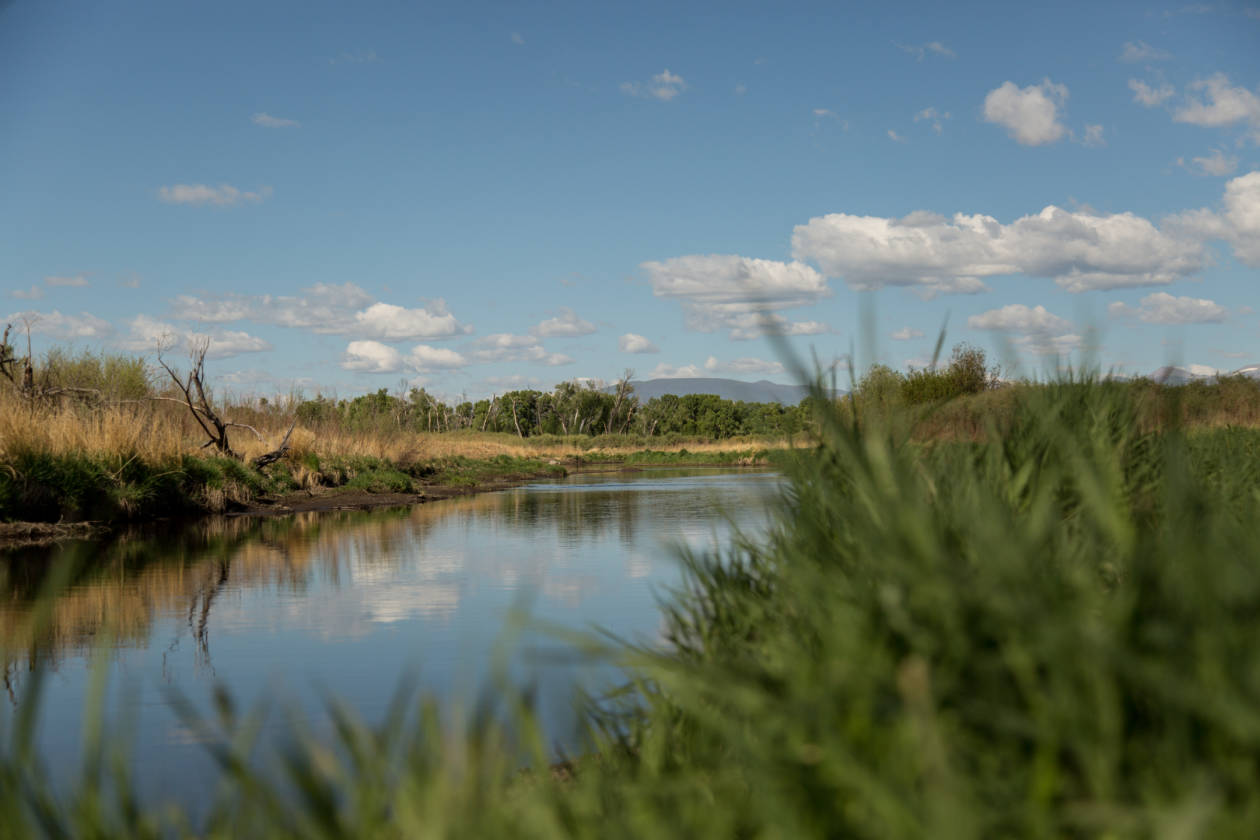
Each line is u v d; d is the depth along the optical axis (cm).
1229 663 89
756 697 125
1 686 443
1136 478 207
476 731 122
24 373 1612
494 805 117
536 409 9744
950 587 110
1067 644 93
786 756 109
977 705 101
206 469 1505
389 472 2172
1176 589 104
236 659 510
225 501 1517
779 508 248
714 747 173
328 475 2017
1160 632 95
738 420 9562
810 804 105
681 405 9906
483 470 3047
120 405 1728
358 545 1065
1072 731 91
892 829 90
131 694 136
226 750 127
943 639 111
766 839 118
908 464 199
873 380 239
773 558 247
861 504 158
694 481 2888
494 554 979
